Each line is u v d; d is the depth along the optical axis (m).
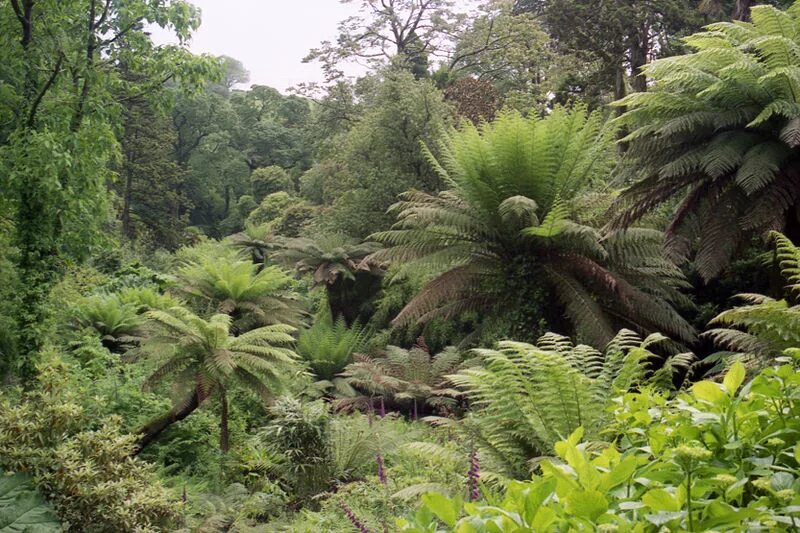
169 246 32.31
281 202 31.08
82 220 10.56
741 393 1.62
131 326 13.67
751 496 1.58
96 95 10.74
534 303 9.45
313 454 7.72
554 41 25.31
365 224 18.08
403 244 10.31
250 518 6.96
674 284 10.02
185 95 11.93
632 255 9.34
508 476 4.54
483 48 25.42
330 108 26.23
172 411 8.40
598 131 10.08
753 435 1.65
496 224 9.59
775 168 6.18
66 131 9.88
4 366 9.05
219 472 8.31
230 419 9.88
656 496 1.27
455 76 26.88
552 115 9.29
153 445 8.80
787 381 1.67
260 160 44.50
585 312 8.62
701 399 1.69
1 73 10.11
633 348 4.77
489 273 9.81
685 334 8.77
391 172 17.91
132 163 31.25
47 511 4.66
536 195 9.49
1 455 4.84
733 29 7.05
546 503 1.39
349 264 16.53
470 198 9.62
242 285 14.30
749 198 6.67
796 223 6.80
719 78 6.69
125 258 23.19
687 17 17.75
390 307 16.12
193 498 7.00
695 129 6.93
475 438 4.87
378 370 12.65
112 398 8.93
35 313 9.66
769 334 4.27
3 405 5.29
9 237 10.59
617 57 18.64
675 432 1.69
